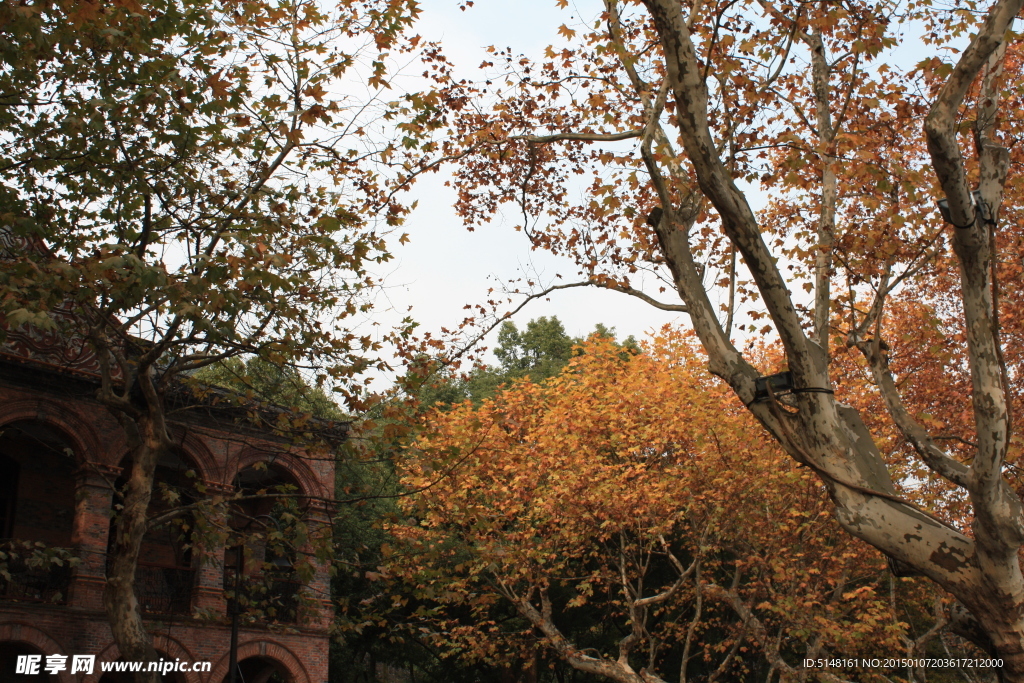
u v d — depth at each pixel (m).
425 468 20.81
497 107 12.55
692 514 23.09
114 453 18.47
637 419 21.95
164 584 20.66
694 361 23.27
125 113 12.74
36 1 10.56
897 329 20.42
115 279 10.57
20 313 9.63
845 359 21.53
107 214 13.30
